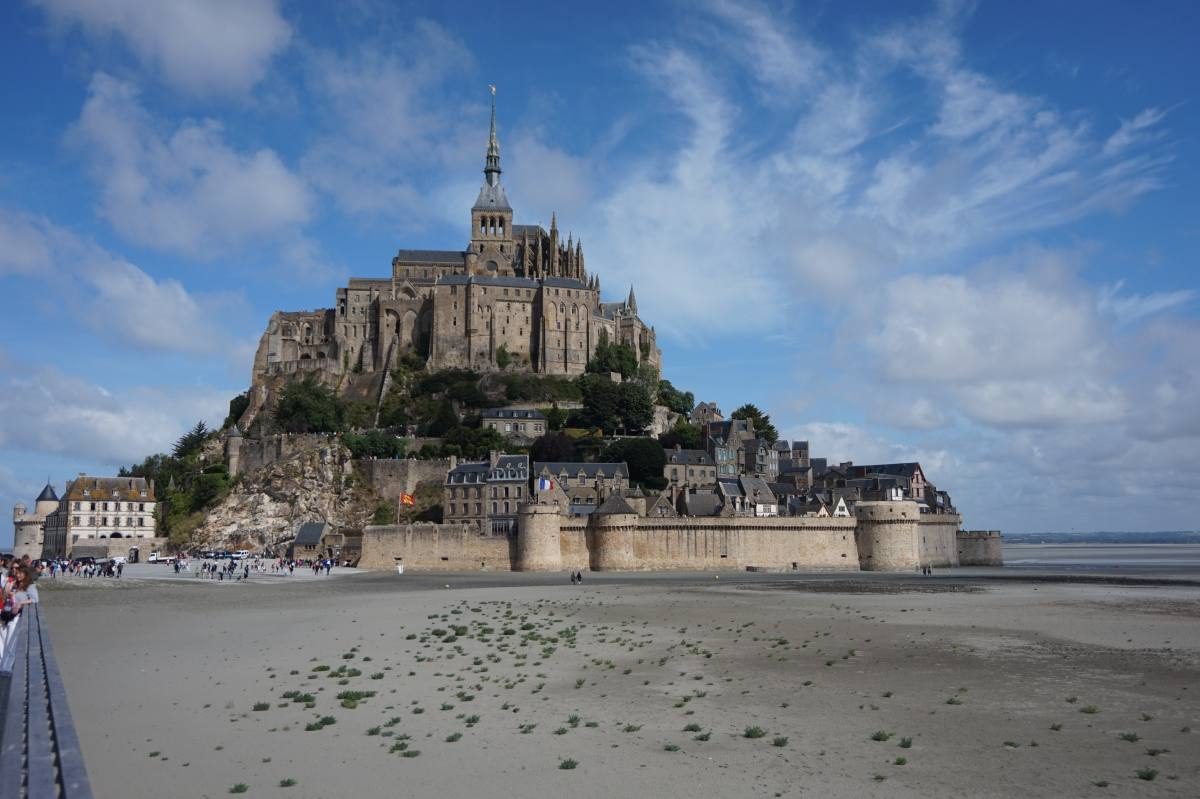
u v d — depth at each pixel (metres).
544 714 46.53
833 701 49.62
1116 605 101.12
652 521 172.50
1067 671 58.41
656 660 62.47
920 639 72.69
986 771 37.22
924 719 45.62
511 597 110.31
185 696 50.50
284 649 67.56
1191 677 56.25
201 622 84.69
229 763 37.84
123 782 35.25
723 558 173.88
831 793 34.59
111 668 59.28
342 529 194.00
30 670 34.66
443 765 37.72
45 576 154.25
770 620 85.25
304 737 41.88
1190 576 167.00
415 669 59.06
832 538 179.12
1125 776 36.53
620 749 40.19
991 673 57.75
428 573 164.75
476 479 193.25
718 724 44.59
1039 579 152.00
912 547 179.38
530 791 34.62
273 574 160.00
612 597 110.31
